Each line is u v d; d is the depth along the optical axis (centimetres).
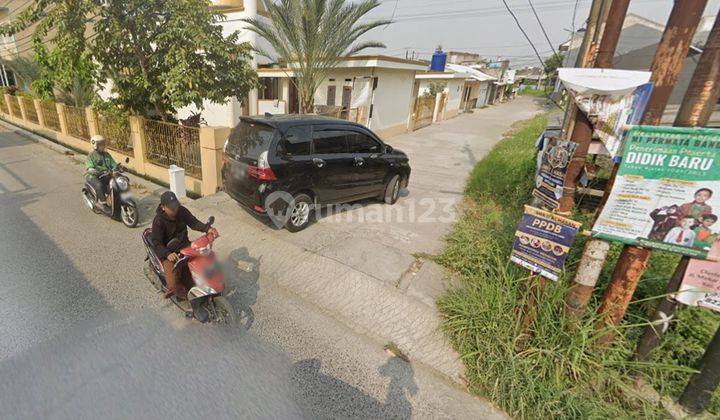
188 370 254
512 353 259
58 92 1032
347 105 1213
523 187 625
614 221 227
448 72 2027
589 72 209
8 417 211
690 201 201
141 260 402
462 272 394
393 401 242
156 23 616
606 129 216
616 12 207
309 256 422
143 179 724
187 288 305
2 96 1378
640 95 203
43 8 591
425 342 300
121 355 264
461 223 510
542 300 268
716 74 198
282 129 430
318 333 304
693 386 221
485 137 1461
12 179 679
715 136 183
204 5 636
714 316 255
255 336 295
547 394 232
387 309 338
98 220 507
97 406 221
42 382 236
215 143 591
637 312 277
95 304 320
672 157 199
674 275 232
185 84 613
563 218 245
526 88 5416
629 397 237
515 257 279
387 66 1141
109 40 623
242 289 362
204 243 284
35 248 416
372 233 498
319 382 253
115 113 717
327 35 920
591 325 252
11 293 329
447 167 932
